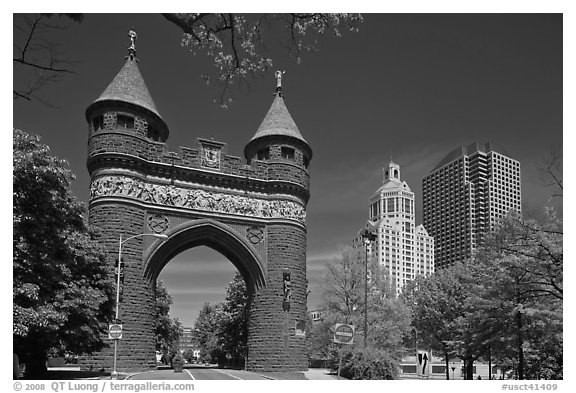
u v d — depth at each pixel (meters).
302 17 15.80
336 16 15.88
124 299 47.44
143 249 50.22
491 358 52.78
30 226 25.97
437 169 143.50
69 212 33.09
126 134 50.34
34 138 25.56
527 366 40.06
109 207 48.66
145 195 51.28
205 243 56.81
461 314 55.88
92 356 45.53
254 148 60.16
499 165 118.00
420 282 66.25
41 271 28.41
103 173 49.34
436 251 142.88
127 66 53.88
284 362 52.78
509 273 33.62
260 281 55.44
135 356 46.97
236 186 55.94
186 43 15.80
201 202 53.88
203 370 61.75
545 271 30.33
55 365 66.31
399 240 193.62
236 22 15.59
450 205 137.88
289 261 55.78
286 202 57.16
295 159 58.97
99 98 50.75
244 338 64.81
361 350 45.16
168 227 52.06
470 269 51.06
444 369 88.12
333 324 56.53
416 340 70.06
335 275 58.94
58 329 32.75
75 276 37.62
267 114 62.38
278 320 53.94
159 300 79.62
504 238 35.78
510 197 112.19
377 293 60.12
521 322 35.12
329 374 55.41
